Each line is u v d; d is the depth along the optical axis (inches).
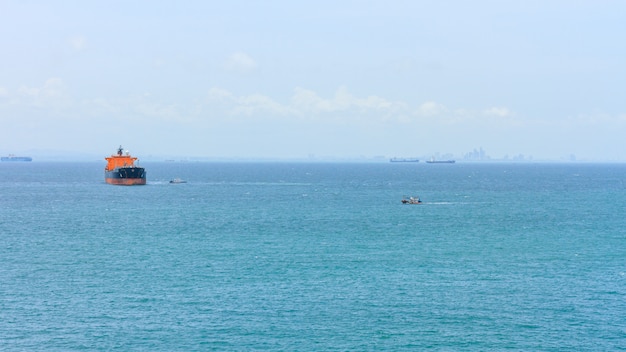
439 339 2883.9
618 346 2819.9
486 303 3412.9
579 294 3592.5
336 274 4060.0
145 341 2829.7
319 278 3944.4
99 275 4015.8
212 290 3639.3
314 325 3048.7
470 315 3206.2
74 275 4013.3
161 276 3988.7
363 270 4188.0
